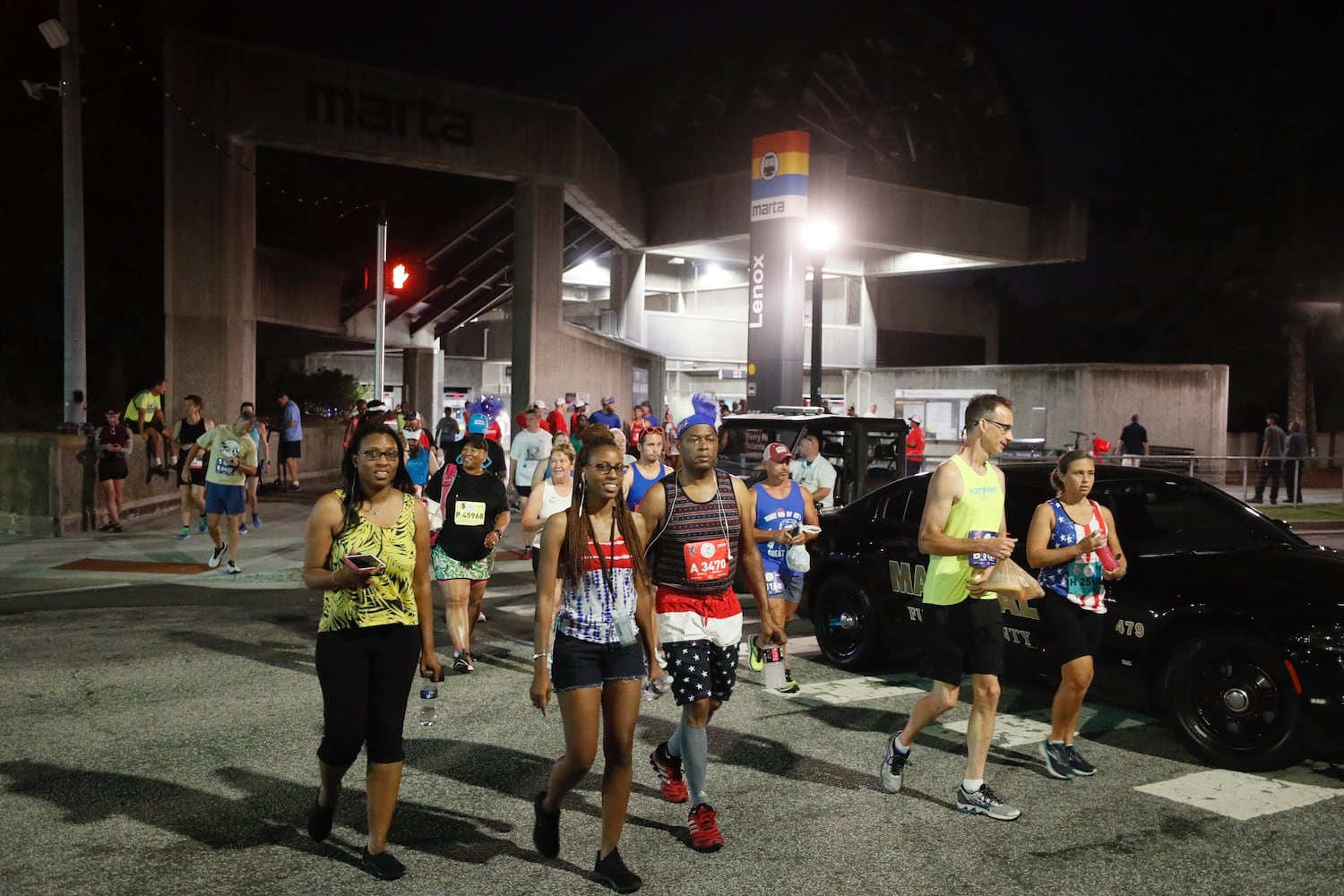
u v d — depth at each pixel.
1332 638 5.51
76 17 15.74
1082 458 5.62
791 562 7.01
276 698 7.00
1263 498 25.56
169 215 21.53
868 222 34.31
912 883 4.37
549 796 4.40
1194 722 6.00
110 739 6.11
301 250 32.34
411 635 4.36
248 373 22.83
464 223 29.91
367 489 4.28
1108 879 4.42
